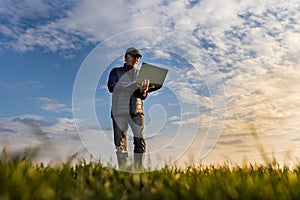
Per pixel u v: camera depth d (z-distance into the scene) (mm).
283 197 2666
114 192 2998
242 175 3398
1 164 3209
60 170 3498
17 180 2730
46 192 2578
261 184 2975
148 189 3090
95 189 3041
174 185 3168
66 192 2732
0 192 2541
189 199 2721
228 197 2756
